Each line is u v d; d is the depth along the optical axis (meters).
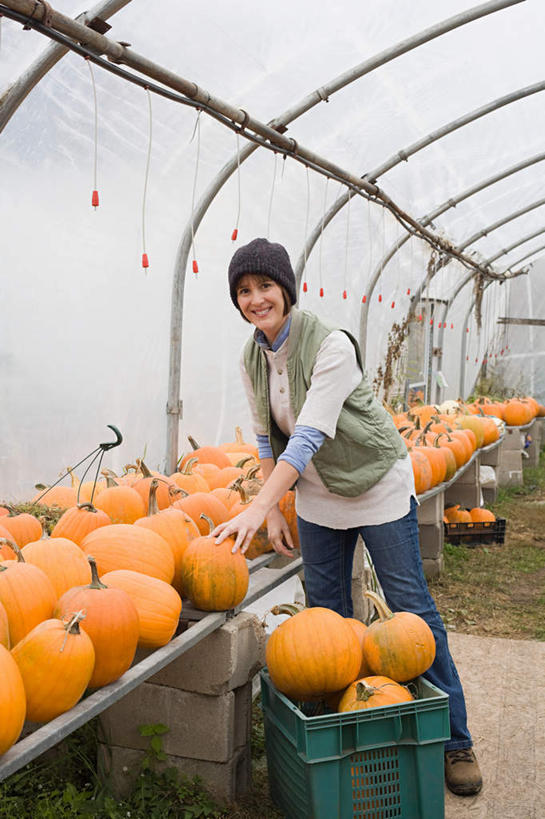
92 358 3.95
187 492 3.36
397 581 2.93
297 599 4.56
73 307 3.76
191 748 2.78
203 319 4.94
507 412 10.23
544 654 4.45
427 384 10.12
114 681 2.12
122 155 3.85
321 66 4.34
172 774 2.78
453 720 3.04
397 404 8.78
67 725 1.83
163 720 2.80
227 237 5.02
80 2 3.10
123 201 3.97
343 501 2.90
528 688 3.98
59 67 3.25
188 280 4.70
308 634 2.63
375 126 5.56
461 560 6.39
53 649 1.88
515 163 7.39
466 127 6.33
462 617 5.08
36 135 3.34
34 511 3.30
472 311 12.21
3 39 2.88
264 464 3.09
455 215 8.89
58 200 3.55
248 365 2.95
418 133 5.91
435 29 4.32
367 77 4.80
